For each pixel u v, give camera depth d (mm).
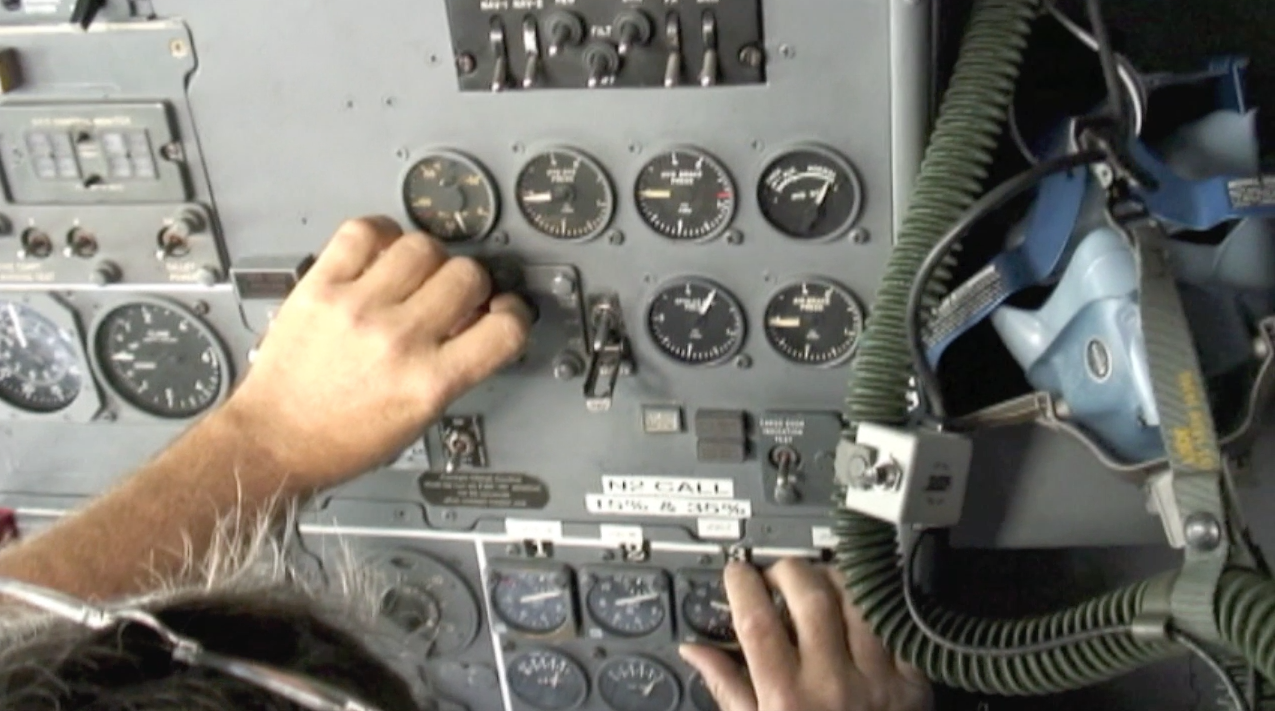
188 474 850
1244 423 765
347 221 905
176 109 917
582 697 1102
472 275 881
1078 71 903
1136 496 863
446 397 878
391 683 421
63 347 1032
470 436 993
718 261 905
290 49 885
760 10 818
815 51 824
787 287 903
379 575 995
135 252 974
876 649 929
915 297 785
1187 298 771
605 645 1069
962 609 1043
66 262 987
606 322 932
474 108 882
